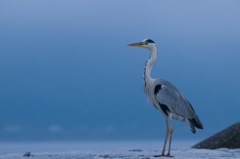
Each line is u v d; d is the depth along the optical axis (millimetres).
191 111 18562
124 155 18500
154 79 18750
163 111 18641
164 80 18750
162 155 17875
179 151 20016
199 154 18859
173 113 18453
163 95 18406
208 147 23156
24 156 18609
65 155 18562
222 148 22656
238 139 22953
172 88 18609
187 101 18703
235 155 18641
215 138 23328
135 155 18469
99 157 17750
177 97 18453
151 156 17844
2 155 19266
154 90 18594
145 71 18875
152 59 18891
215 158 17453
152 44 18906
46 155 18750
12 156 18703
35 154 19281
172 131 18172
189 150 20219
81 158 17547
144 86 18938
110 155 18438
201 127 18781
